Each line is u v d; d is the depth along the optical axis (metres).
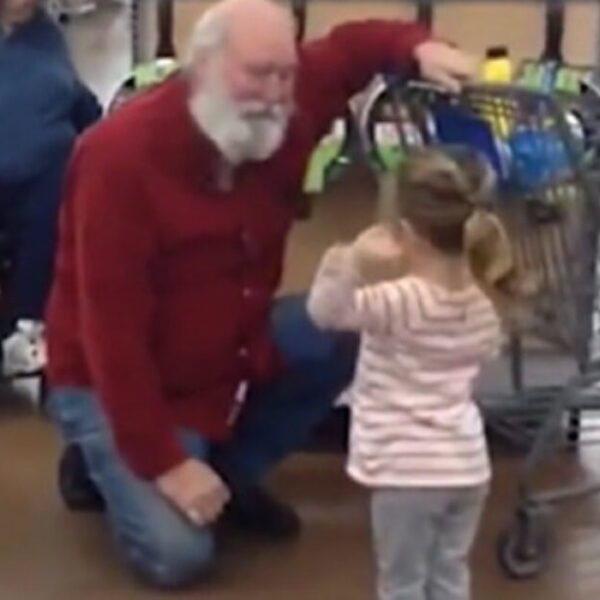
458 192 2.92
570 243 3.52
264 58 3.12
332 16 4.86
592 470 4.12
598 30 4.91
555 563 3.60
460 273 2.93
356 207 4.40
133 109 3.27
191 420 3.46
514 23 4.88
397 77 3.56
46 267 4.35
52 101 4.27
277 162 3.35
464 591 3.12
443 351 2.93
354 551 3.64
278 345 3.56
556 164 3.44
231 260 3.34
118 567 3.53
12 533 3.69
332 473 4.07
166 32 4.69
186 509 3.34
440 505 2.99
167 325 3.36
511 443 4.15
